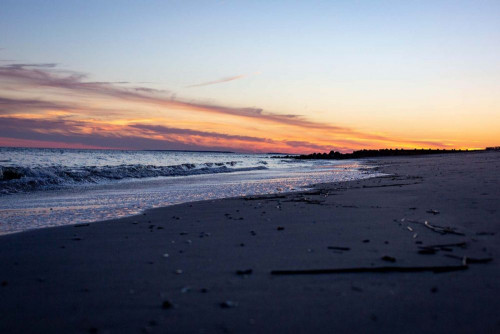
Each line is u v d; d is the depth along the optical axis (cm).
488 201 882
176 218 846
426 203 916
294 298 351
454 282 383
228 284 392
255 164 4616
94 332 292
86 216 909
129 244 590
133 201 1206
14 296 371
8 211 1010
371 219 744
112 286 394
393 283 384
